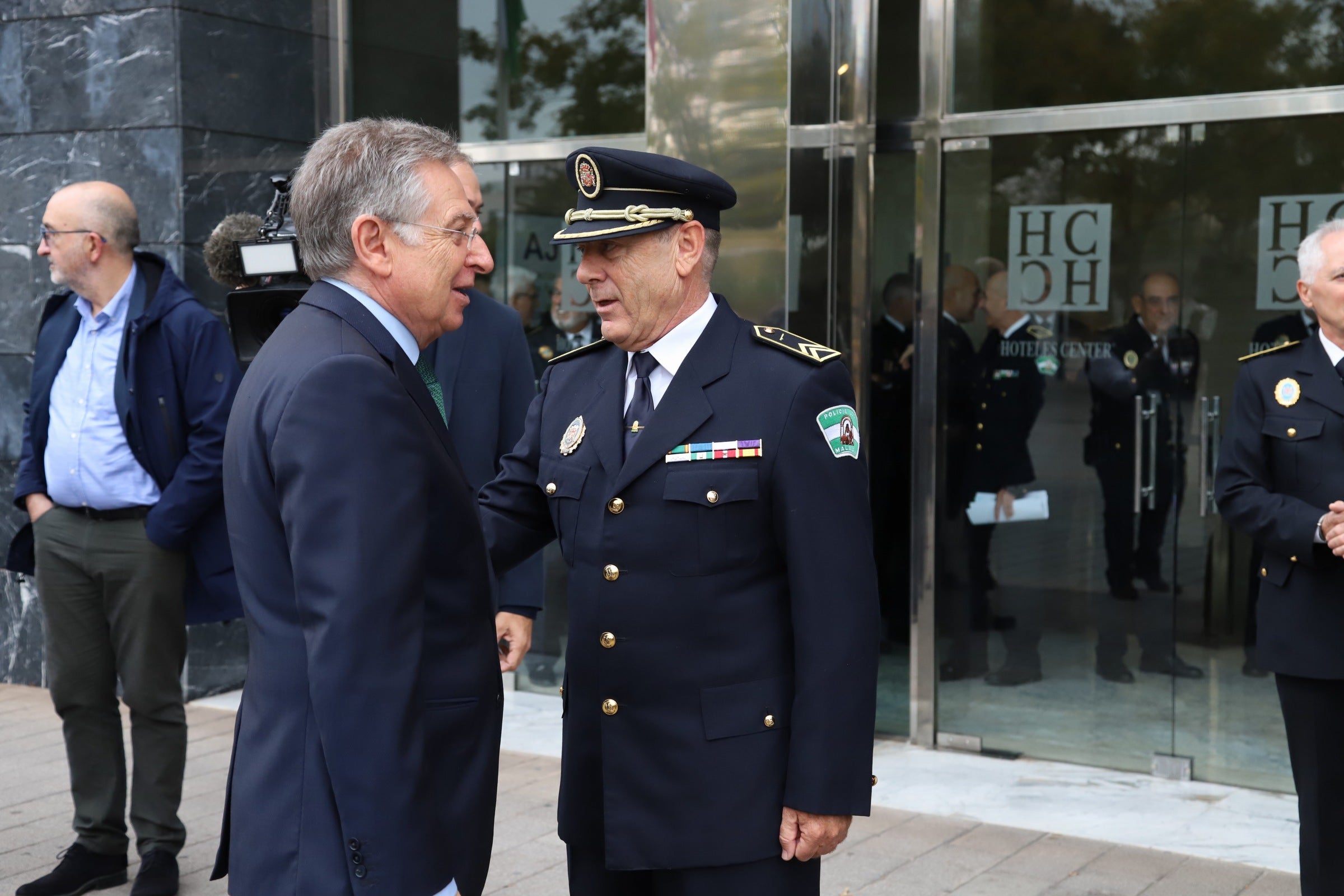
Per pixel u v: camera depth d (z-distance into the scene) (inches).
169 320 142.5
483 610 77.7
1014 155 184.4
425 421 75.0
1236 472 126.7
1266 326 171.5
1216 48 172.1
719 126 175.5
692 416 85.2
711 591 84.4
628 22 209.2
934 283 189.8
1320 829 121.1
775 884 83.7
